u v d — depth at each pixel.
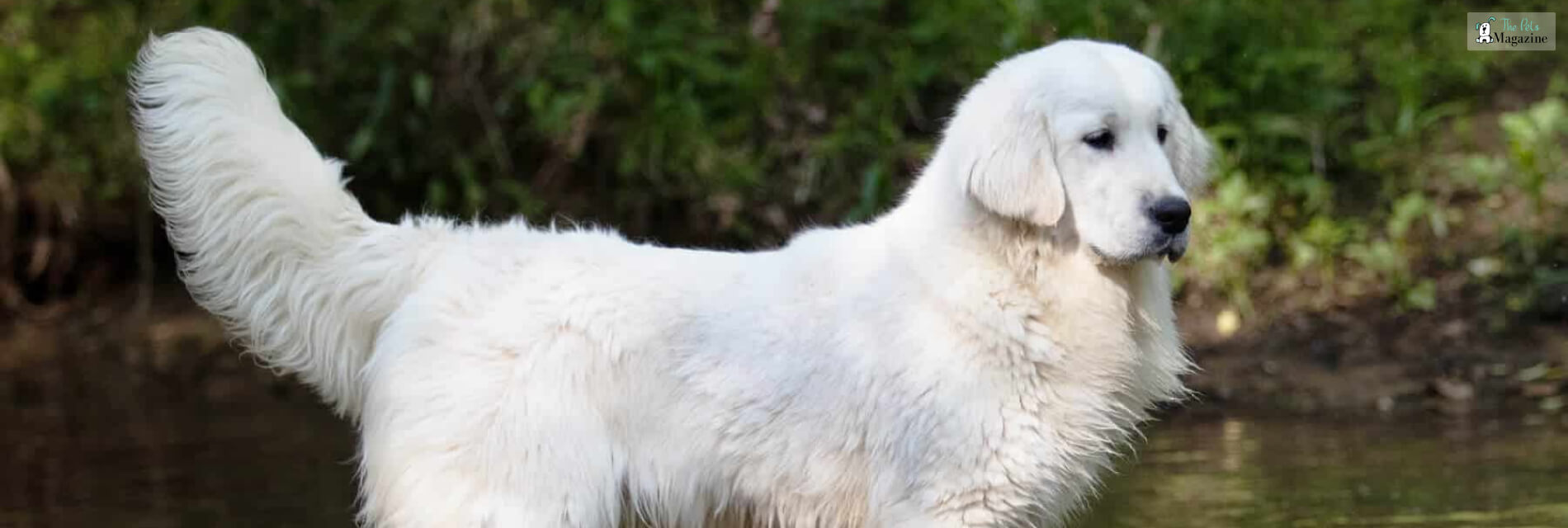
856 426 5.43
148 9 12.57
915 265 5.42
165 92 5.62
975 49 11.98
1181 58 11.49
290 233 5.63
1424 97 12.13
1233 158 11.08
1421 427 8.72
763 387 5.44
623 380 5.45
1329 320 10.36
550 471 5.36
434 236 5.69
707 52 11.99
